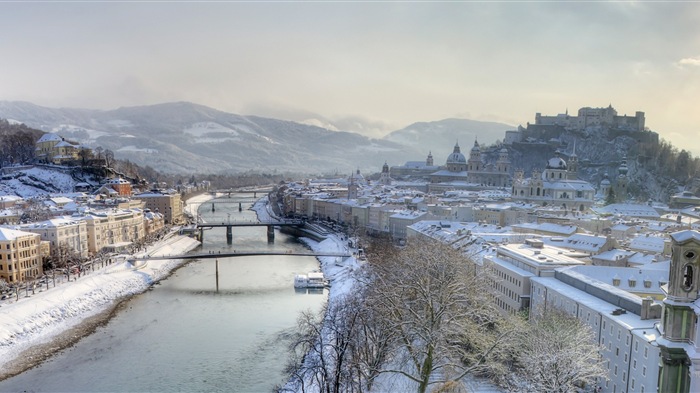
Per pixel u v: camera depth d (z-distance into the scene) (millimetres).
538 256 175625
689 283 67625
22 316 193000
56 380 149500
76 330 193625
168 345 176500
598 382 121438
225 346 174250
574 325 113688
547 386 95875
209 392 139500
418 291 119188
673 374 68812
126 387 144000
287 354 163750
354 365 110938
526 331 113938
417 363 104750
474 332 112188
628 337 111375
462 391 104750
